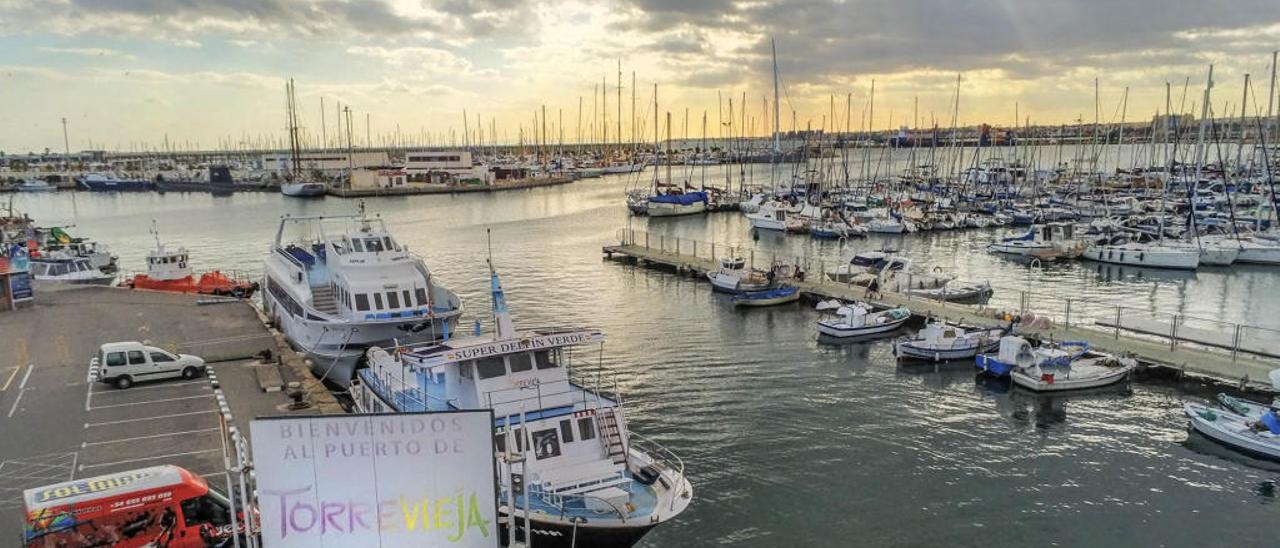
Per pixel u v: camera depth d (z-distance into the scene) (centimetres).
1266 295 6431
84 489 1916
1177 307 6009
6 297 5166
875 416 3603
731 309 6059
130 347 3497
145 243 10212
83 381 3531
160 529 1931
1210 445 3253
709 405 3747
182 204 16412
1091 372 4034
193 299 5641
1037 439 3331
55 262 6775
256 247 9781
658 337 5134
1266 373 3925
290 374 3672
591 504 2134
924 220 10388
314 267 4725
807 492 2845
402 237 10631
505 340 2400
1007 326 4881
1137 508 2728
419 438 1436
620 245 9238
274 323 5003
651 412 3650
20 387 3441
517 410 2362
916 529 2589
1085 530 2586
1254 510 2708
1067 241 8406
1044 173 15800
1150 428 3456
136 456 2669
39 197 18838
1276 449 3073
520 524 2062
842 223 10069
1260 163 10862
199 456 2669
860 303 5566
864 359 4566
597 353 4700
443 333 4122
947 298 6119
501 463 2133
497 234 10944
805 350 4788
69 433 2888
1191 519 2652
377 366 3127
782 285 6412
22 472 2538
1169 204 10456
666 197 13088
